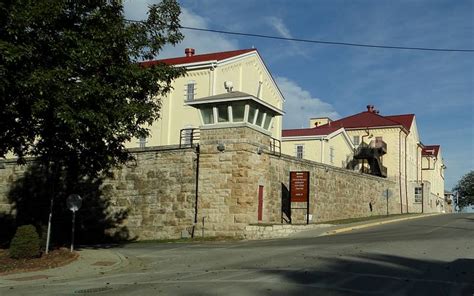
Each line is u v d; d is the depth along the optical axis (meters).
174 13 17.70
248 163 24.12
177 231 25.50
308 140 46.94
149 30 17.42
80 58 14.80
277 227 23.27
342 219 33.72
